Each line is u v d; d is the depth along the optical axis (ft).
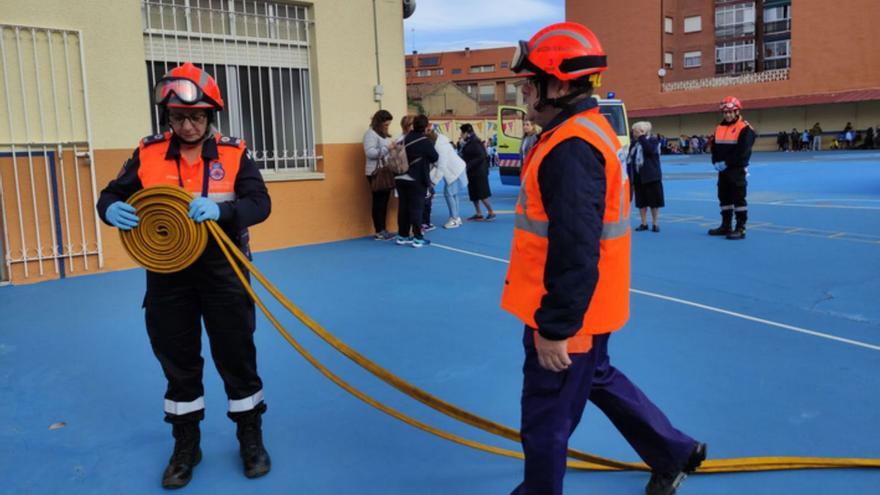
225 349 10.03
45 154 23.90
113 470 10.50
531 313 7.61
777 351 15.24
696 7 163.94
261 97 29.07
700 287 21.22
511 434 9.22
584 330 7.63
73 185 24.56
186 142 9.69
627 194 7.91
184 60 27.02
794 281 21.61
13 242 23.47
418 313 18.95
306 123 30.76
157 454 11.02
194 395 10.18
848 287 20.67
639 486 9.77
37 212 23.85
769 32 158.10
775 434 11.18
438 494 9.64
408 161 28.94
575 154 7.08
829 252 25.88
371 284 22.53
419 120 28.89
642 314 18.35
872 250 25.95
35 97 23.59
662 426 8.94
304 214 30.30
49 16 23.62
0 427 12.05
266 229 29.22
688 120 153.58
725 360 14.73
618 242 7.72
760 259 25.07
